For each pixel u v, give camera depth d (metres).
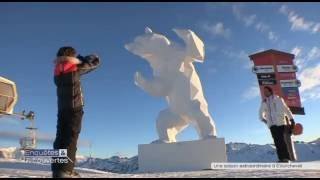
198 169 13.46
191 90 14.35
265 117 10.90
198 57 14.47
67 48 6.09
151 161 14.02
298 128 15.21
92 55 6.20
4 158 13.75
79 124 5.95
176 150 13.79
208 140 13.49
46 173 8.09
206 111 14.27
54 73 6.04
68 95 5.88
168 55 14.70
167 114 14.52
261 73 16.45
